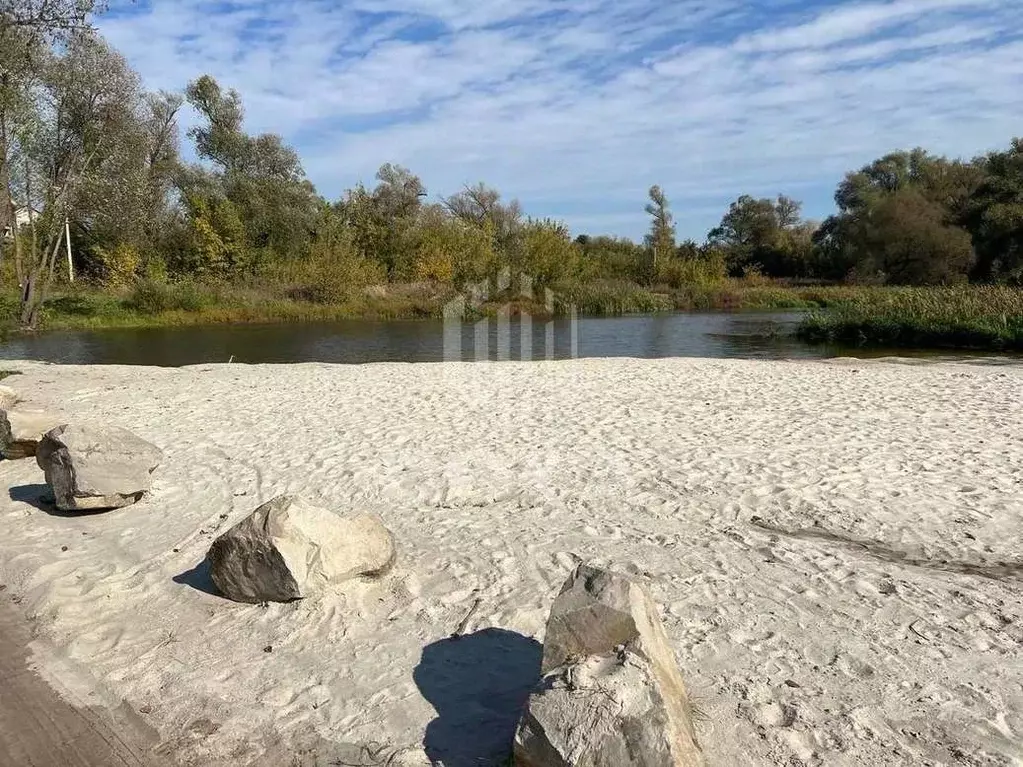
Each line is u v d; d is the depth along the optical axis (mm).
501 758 3105
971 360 16766
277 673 3834
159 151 43312
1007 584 4621
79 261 40625
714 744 3100
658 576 4793
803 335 24172
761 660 3768
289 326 30312
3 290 28609
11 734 3457
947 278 40625
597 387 12453
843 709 3352
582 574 3422
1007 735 3170
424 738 3273
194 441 8797
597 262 46906
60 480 6258
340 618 4332
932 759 3023
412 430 9195
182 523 6055
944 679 3588
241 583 4602
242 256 39750
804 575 4777
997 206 40000
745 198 63031
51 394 12422
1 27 15352
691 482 6785
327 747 3252
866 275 45531
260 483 7086
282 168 48469
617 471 7195
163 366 18484
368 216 46156
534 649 3973
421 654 3941
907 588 4566
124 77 25594
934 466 7066
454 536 5598
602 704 2734
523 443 8414
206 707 3582
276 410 10727
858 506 6020
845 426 8930
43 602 4707
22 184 24453
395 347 23047
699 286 43688
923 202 43406
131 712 3582
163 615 4523
